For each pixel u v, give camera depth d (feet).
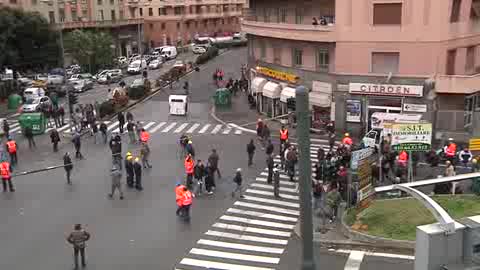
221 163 107.65
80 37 248.73
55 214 81.87
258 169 103.35
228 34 376.07
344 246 68.49
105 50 258.57
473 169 91.71
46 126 147.13
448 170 82.89
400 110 122.72
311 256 26.91
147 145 114.73
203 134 134.00
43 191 92.89
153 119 153.17
